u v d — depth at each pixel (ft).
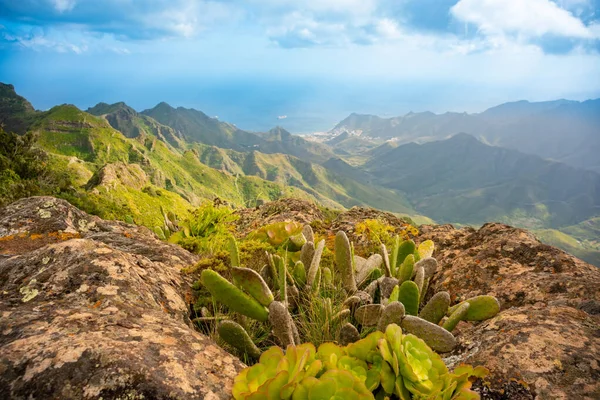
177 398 4.58
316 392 4.23
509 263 11.30
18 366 4.55
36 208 13.57
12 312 5.93
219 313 8.98
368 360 5.24
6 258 8.63
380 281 9.26
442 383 4.82
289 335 6.81
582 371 5.82
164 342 5.53
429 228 18.26
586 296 8.78
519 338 6.72
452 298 10.86
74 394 4.35
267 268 9.80
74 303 6.75
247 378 4.73
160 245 13.51
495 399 5.74
